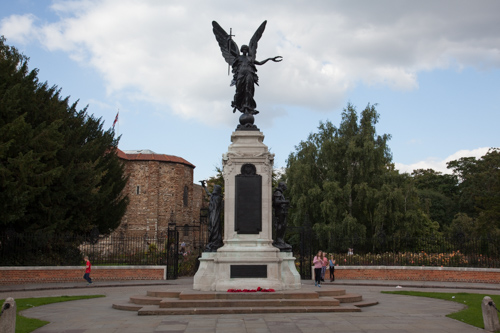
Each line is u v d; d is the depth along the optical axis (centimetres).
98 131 4291
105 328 1245
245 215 1839
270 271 1753
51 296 2105
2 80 3234
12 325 1100
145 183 7356
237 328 1220
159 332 1177
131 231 7238
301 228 3097
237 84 2033
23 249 3050
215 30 2152
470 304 1655
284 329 1203
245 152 1880
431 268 2895
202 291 1711
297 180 4675
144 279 3059
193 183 8225
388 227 4478
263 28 2123
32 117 3369
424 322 1309
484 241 3022
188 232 7656
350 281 2847
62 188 3322
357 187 4478
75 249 3362
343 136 4881
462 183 8050
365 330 1191
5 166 2952
